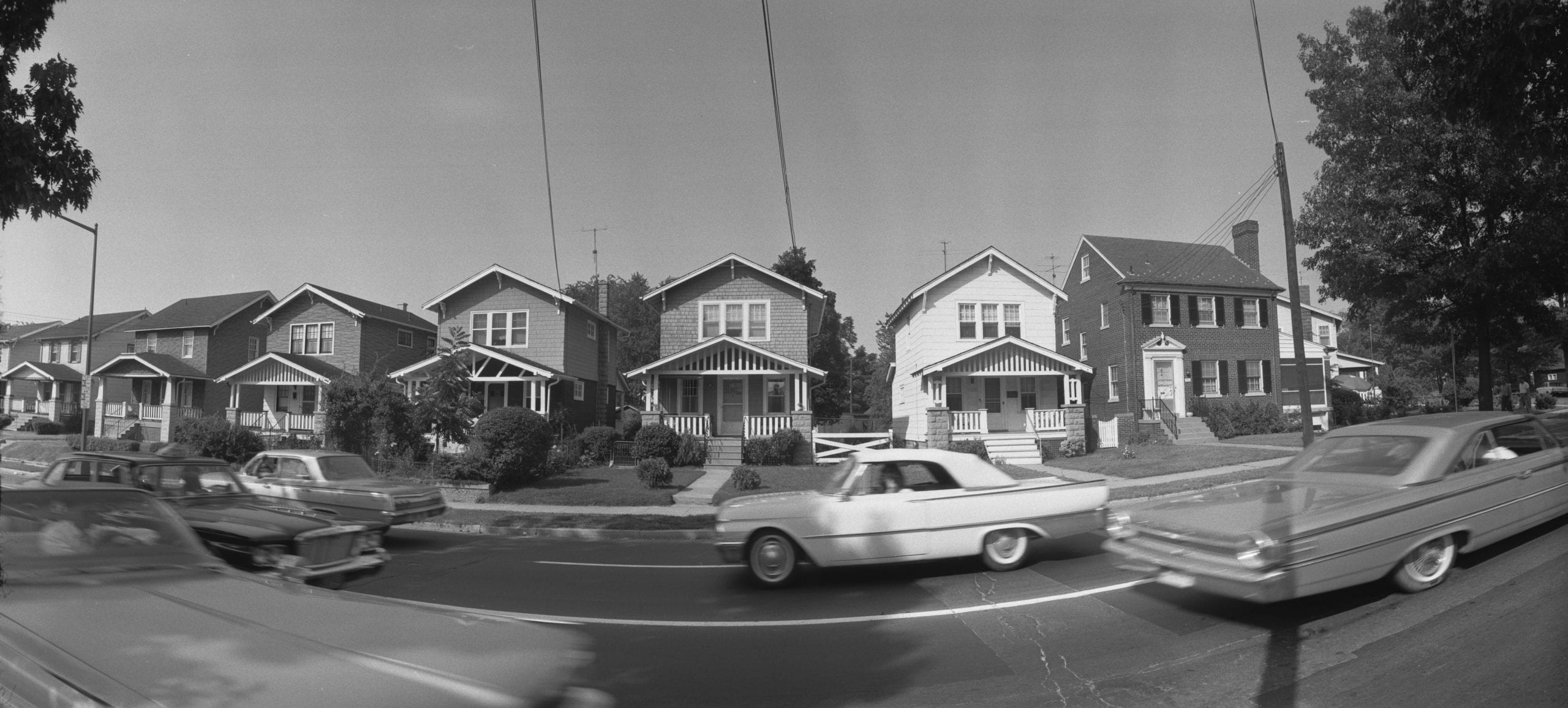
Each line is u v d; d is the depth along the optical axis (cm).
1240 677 491
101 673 246
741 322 2814
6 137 676
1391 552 609
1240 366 3259
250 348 4088
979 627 638
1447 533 638
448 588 864
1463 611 575
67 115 730
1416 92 1895
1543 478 718
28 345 5509
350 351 3406
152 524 426
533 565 1034
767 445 2450
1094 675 510
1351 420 3300
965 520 838
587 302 7056
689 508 1655
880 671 538
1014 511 852
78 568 365
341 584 777
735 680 525
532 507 1678
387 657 257
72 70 733
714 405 2791
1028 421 2695
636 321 6378
